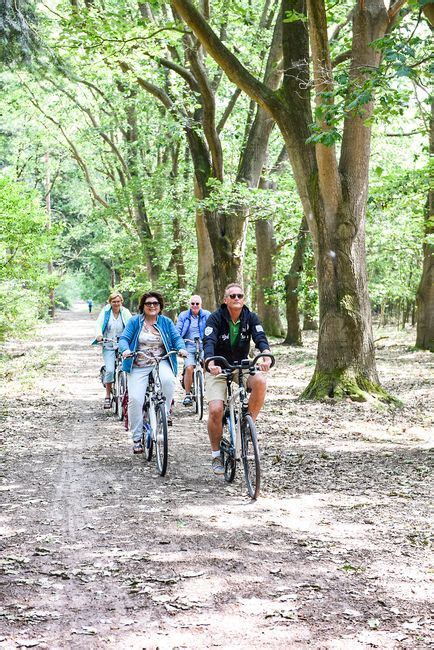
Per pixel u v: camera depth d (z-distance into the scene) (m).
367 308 14.26
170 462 9.09
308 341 33.16
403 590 4.74
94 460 9.25
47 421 12.66
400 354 25.03
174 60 23.33
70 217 59.06
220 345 7.55
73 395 16.45
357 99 8.73
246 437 7.32
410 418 12.55
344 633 4.10
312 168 14.15
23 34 14.93
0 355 24.59
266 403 14.37
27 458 9.39
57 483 7.95
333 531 6.09
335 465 8.92
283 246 31.98
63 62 15.88
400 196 18.75
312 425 11.86
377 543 5.75
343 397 13.82
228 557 5.41
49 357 25.19
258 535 5.96
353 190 13.97
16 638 4.09
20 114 38.19
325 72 12.76
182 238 35.47
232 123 30.22
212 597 4.63
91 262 66.88
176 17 19.88
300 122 14.20
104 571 5.12
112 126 34.38
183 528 6.16
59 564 5.30
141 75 19.81
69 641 4.05
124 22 16.98
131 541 5.83
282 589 4.75
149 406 9.12
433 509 6.82
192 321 13.16
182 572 5.09
